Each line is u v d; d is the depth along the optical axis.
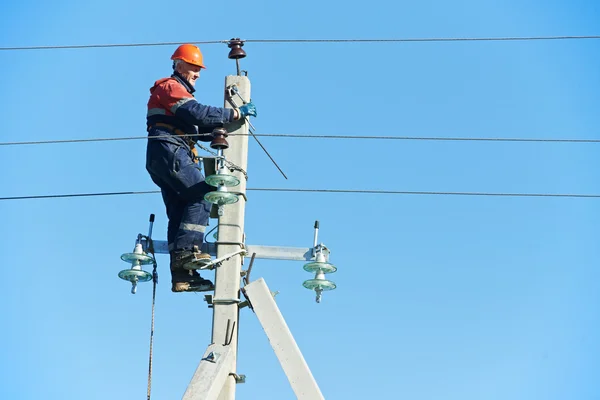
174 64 10.98
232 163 10.24
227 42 10.91
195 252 10.16
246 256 10.20
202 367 9.04
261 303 9.41
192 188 10.28
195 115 10.28
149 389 9.67
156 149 10.41
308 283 10.12
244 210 10.30
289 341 9.23
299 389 9.03
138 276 10.41
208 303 9.89
